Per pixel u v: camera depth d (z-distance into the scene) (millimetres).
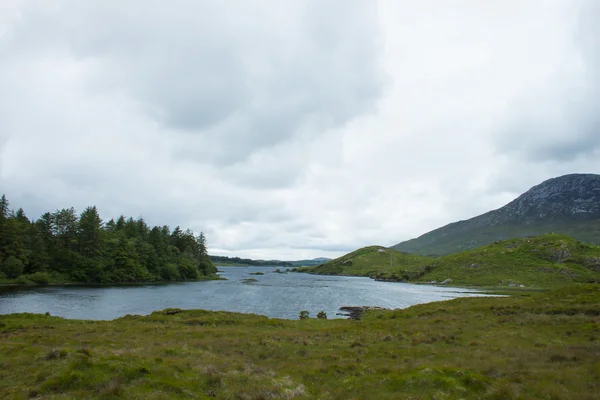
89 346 25859
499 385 14844
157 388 14141
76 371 14500
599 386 14977
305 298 93688
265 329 39688
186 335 33094
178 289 113438
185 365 18125
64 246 129625
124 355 18500
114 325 40500
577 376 16234
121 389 13297
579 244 169875
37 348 22328
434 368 17188
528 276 147750
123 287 115500
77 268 123438
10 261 107250
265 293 105625
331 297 97688
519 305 44406
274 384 16469
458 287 143125
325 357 23688
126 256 139375
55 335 31828
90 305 69500
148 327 38656
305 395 15336
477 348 24672
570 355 20266
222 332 35219
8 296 78188
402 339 30328
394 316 50688
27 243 121000
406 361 21562
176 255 183375
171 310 52281
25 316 44875
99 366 15383
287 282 167500
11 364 17406
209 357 21812
